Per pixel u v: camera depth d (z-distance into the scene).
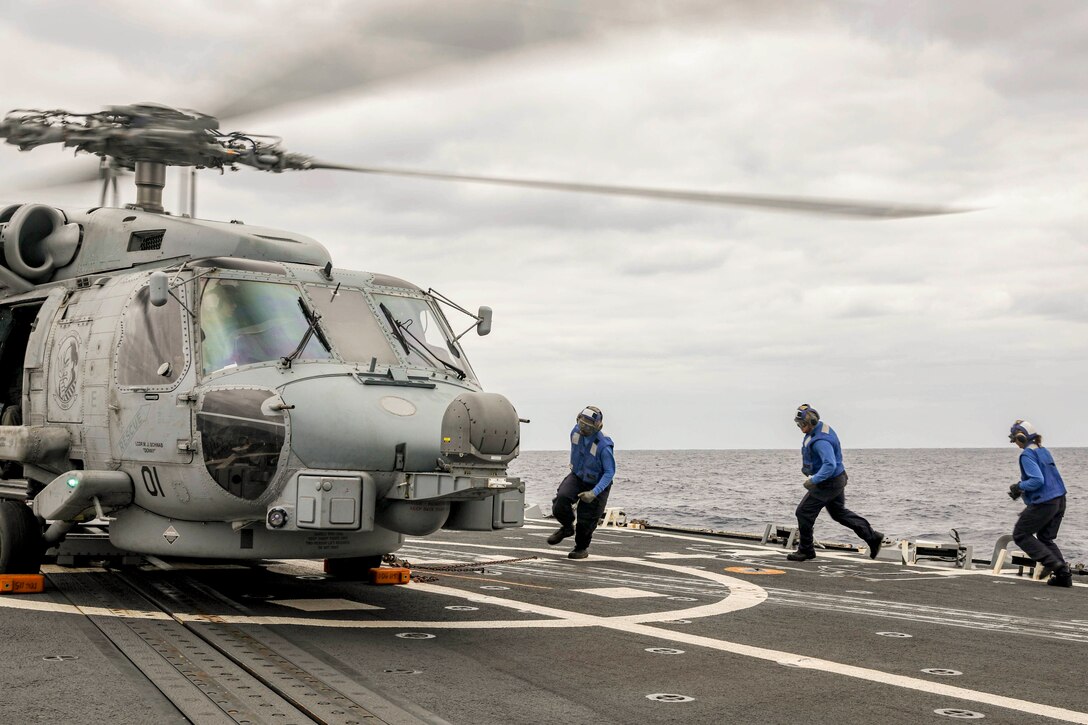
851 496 68.19
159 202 9.70
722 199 6.15
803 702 5.32
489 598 8.84
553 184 7.04
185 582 9.39
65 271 9.85
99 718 4.65
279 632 6.90
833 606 8.87
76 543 9.60
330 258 9.49
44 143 8.30
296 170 8.79
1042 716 5.15
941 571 12.09
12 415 10.02
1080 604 9.44
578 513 12.17
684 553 13.32
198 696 5.06
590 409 12.41
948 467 162.75
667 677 5.84
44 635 6.52
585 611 8.23
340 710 4.88
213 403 7.66
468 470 7.06
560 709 5.08
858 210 5.61
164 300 7.80
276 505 7.27
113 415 8.37
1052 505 11.16
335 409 7.43
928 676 6.03
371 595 8.88
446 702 5.14
